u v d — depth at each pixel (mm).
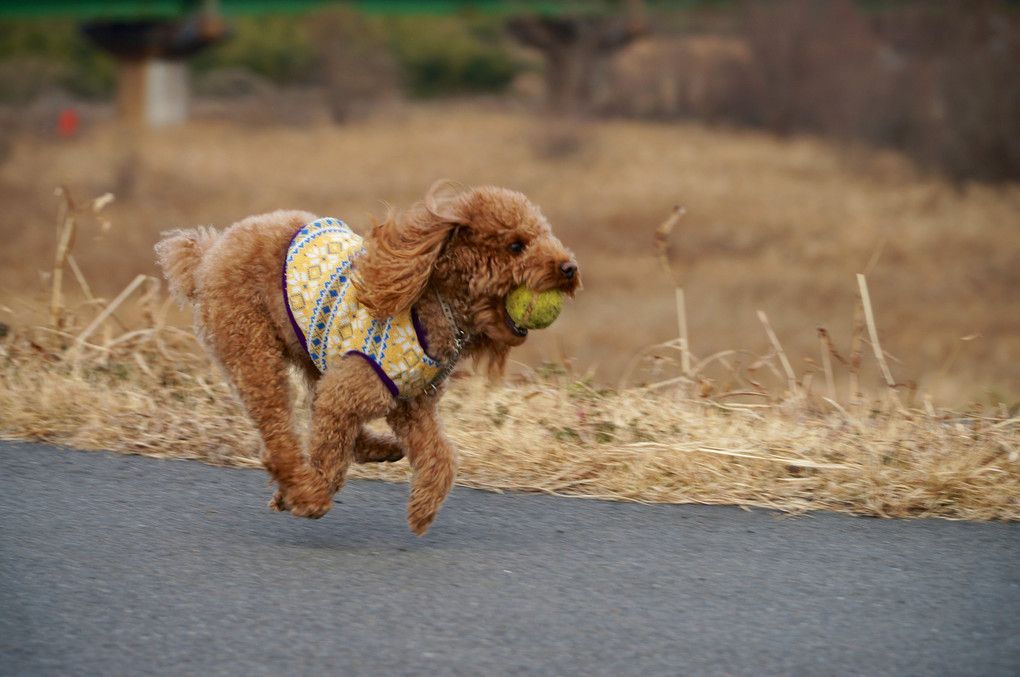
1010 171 36812
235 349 5711
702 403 7969
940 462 6648
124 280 23125
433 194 5500
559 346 10398
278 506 5898
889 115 41500
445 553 5512
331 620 4633
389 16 64562
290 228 5836
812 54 46625
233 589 4926
